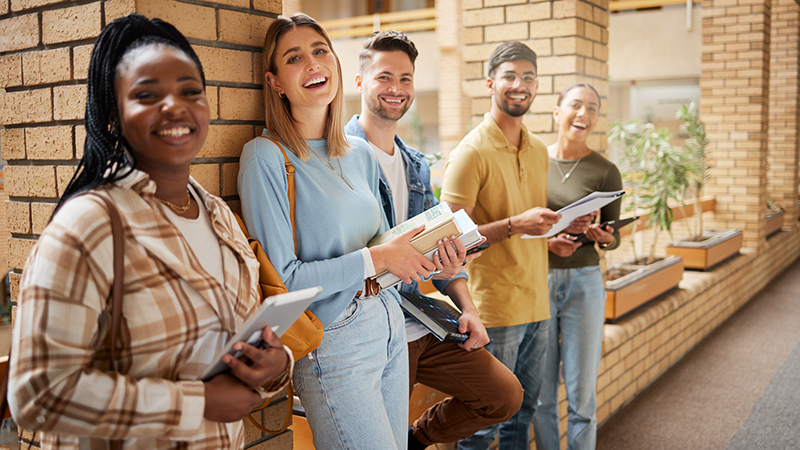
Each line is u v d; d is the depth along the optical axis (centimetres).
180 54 110
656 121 1298
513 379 210
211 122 165
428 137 1670
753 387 446
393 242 166
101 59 108
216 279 116
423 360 211
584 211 256
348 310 164
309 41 162
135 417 96
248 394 110
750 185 762
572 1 342
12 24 169
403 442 180
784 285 795
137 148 108
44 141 167
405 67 210
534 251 262
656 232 549
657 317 466
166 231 108
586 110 304
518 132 269
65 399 91
